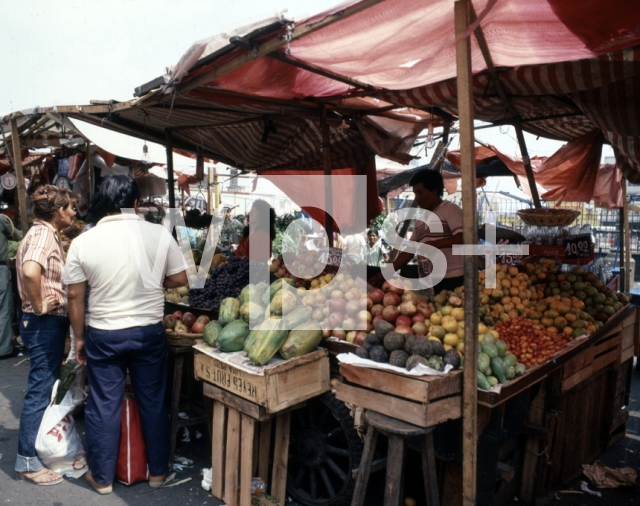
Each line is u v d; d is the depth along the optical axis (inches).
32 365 134.2
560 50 125.5
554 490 134.5
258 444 127.6
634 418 185.9
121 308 121.3
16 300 277.4
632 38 113.0
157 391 130.2
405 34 107.2
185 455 150.3
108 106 169.6
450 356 91.7
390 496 87.7
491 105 192.4
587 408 146.0
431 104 175.6
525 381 100.6
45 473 131.6
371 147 213.8
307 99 172.1
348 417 116.0
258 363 108.0
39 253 128.3
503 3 102.9
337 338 119.7
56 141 321.1
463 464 90.3
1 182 258.1
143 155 230.4
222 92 145.9
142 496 126.6
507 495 122.7
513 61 140.5
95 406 125.4
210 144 245.4
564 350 118.2
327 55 117.6
